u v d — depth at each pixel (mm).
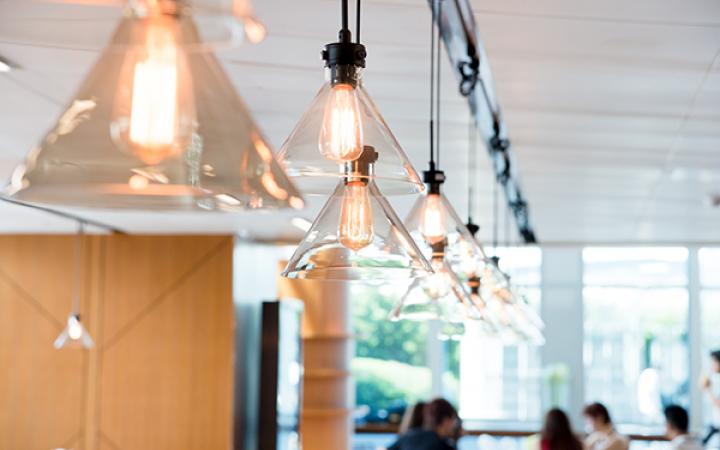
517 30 3666
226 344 8016
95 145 1168
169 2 1120
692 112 4969
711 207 7902
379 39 3834
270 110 5031
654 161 6289
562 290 15523
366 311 16219
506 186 7020
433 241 2803
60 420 8047
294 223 8117
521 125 5375
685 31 3650
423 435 6926
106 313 8117
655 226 9133
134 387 8039
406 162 1812
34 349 8117
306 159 1764
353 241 1891
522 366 15562
